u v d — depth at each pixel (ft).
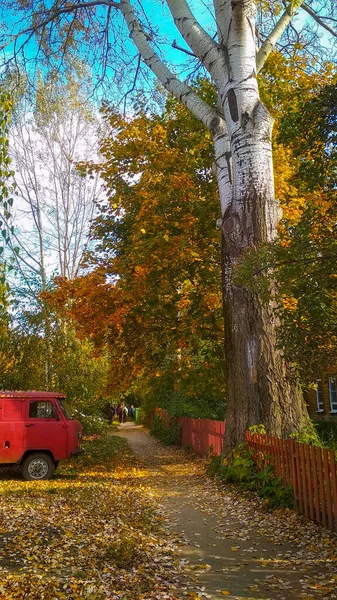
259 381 34.27
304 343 18.89
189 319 50.42
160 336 54.34
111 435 89.40
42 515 25.22
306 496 24.07
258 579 16.48
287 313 19.43
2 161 23.76
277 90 50.19
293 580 16.25
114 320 48.34
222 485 33.78
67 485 37.78
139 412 142.10
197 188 50.47
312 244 18.43
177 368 59.72
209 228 49.14
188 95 42.29
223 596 14.98
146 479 41.11
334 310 18.22
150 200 46.83
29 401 43.70
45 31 47.62
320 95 21.18
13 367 61.93
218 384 57.93
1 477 44.45
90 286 49.62
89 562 17.57
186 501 30.66
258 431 33.14
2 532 21.31
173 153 50.80
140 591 15.16
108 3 46.44
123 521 24.52
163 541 21.21
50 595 14.30
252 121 37.01
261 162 36.63
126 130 51.52
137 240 48.03
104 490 34.50
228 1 39.27
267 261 19.16
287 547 20.02
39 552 18.33
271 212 36.32
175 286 51.65
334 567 17.24
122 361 57.06
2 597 13.97
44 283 64.54
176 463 53.21
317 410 85.92
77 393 66.08
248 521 24.62
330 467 21.54
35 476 42.37
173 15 41.19
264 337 34.65
